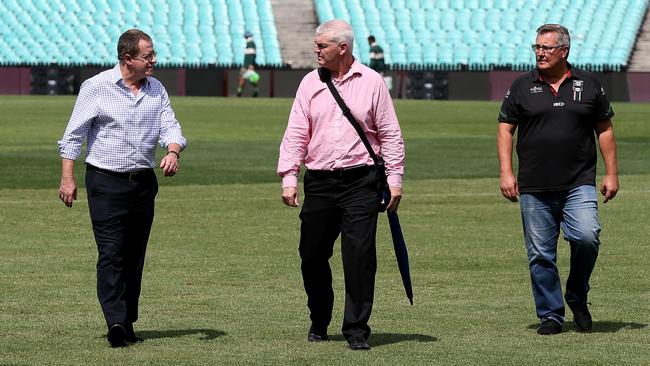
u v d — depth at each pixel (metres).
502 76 117.38
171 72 121.38
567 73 20.94
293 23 133.62
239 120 83.38
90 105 19.66
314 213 19.56
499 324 21.67
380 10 132.25
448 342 19.98
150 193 20.02
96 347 19.47
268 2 133.62
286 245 31.59
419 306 23.44
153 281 26.14
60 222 35.75
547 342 20.03
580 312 21.14
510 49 125.75
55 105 99.25
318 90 19.31
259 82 122.38
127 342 19.78
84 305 23.28
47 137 69.06
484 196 43.03
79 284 25.62
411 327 21.36
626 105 104.50
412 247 31.38
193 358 18.64
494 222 36.28
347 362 18.31
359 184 19.30
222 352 19.09
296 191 19.56
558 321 20.83
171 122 20.03
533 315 22.55
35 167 52.34
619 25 126.25
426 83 118.81
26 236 32.97
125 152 19.66
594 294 24.83
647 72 115.94
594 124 21.22
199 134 71.75
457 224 35.81
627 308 23.31
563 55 20.70
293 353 19.03
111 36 131.12
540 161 20.92
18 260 28.86
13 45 131.50
